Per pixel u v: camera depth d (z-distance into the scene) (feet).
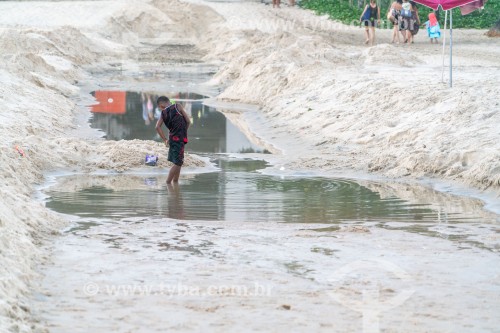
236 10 397.60
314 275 67.36
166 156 129.80
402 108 153.99
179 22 382.22
